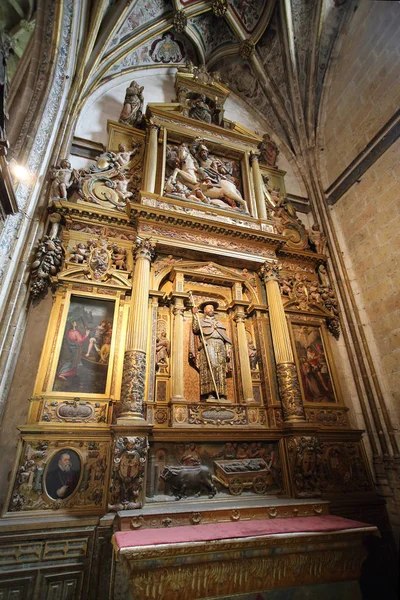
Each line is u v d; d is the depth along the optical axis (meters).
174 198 6.92
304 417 5.60
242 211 7.56
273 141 9.79
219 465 4.99
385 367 6.48
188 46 10.05
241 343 6.22
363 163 7.70
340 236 8.06
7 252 4.59
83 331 5.32
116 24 8.23
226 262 6.89
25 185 5.09
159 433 4.84
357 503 5.59
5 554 3.72
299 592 3.54
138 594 3.04
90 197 6.44
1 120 3.60
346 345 7.14
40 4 6.48
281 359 6.03
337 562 3.74
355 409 6.63
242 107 10.58
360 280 7.34
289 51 9.32
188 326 6.13
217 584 3.32
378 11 7.66
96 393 4.93
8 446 4.29
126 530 3.62
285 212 8.46
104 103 8.30
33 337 4.98
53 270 5.33
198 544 3.21
